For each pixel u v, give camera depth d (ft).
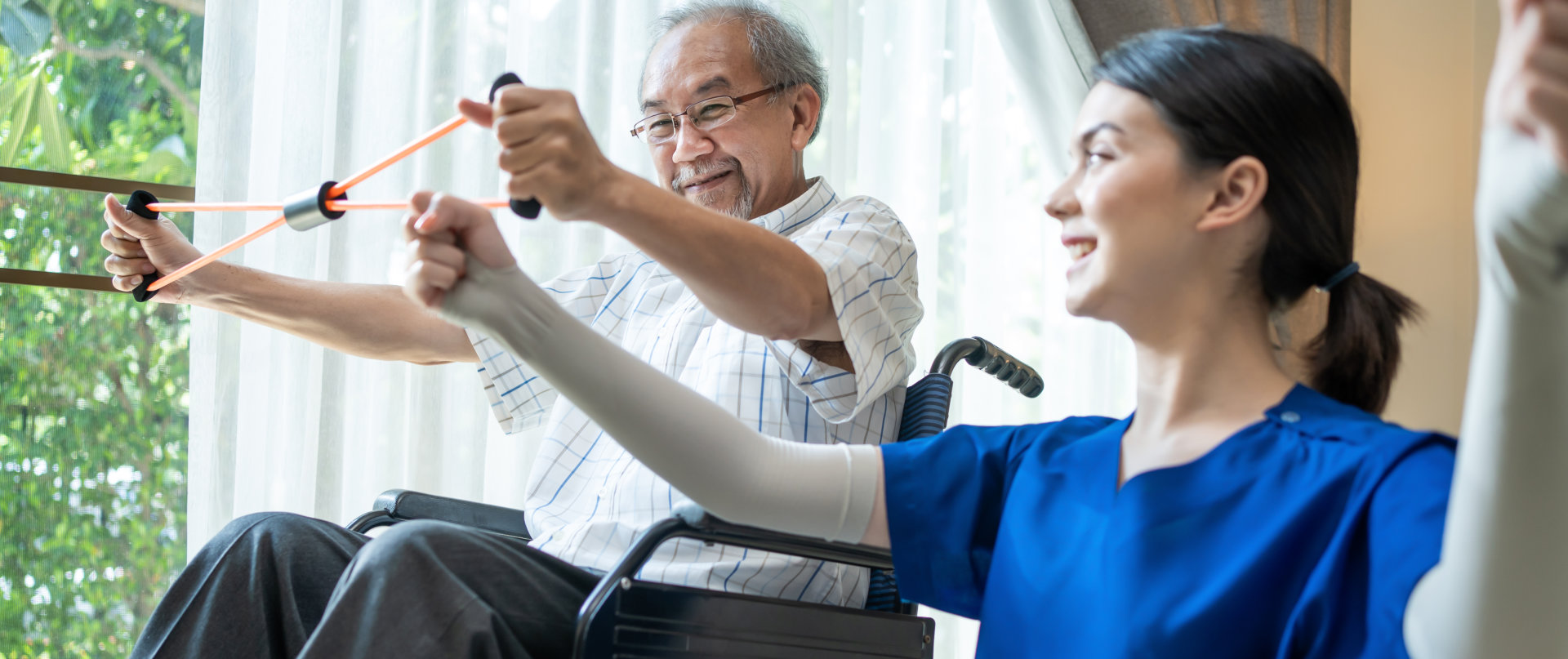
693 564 3.74
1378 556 2.15
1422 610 1.96
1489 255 1.72
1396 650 2.06
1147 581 2.43
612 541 3.87
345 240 6.36
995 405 8.23
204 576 3.50
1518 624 1.78
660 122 4.66
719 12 4.74
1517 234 1.65
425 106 6.61
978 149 8.44
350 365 6.41
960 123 8.34
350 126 6.38
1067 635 2.57
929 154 8.07
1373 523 2.19
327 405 6.23
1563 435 1.73
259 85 6.23
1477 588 1.80
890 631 3.44
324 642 2.76
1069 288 2.74
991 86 8.50
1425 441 2.24
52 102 6.25
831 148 7.67
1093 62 8.33
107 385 6.27
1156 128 2.63
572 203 2.99
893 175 8.05
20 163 6.15
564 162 2.91
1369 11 9.89
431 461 6.48
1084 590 2.57
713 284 3.41
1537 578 1.76
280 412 6.20
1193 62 2.65
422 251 2.53
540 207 2.97
